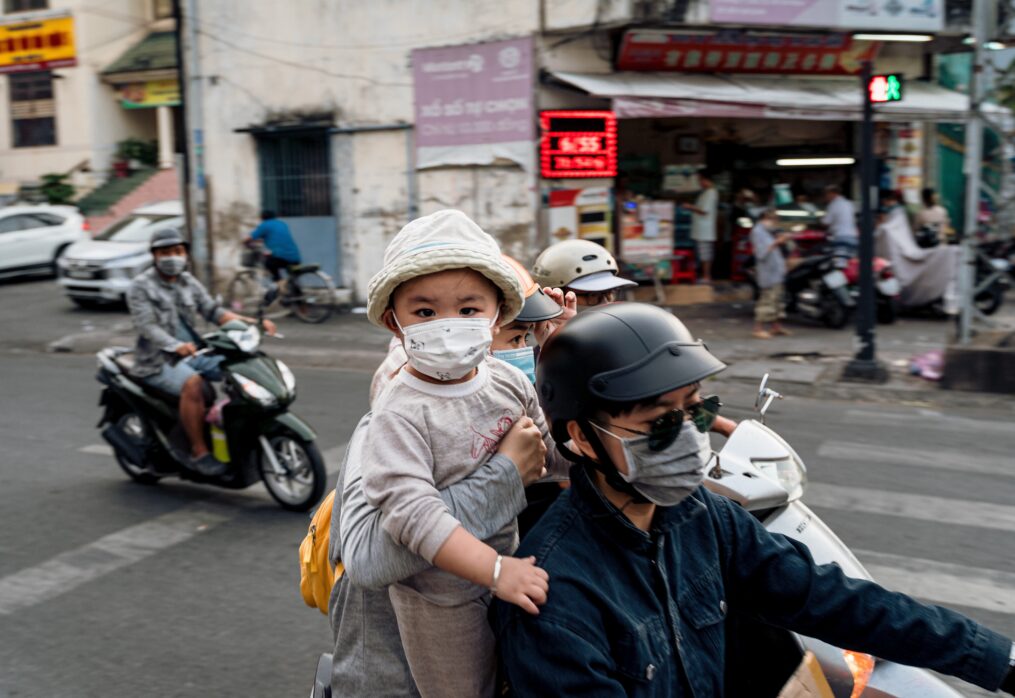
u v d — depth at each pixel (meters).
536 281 3.34
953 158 17.16
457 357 1.66
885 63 14.92
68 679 3.87
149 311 6.05
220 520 5.79
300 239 15.36
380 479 1.63
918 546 4.92
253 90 15.46
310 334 12.98
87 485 6.60
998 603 4.25
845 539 5.04
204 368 6.18
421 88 13.85
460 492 1.66
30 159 25.45
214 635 4.24
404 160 14.21
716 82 13.32
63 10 24.03
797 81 14.05
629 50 12.85
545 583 1.57
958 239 13.44
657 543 1.69
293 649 4.10
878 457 6.56
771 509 2.91
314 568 2.22
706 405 1.63
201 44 15.80
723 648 1.75
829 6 12.78
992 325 9.84
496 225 13.48
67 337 13.48
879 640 1.79
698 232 14.51
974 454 6.63
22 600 4.66
